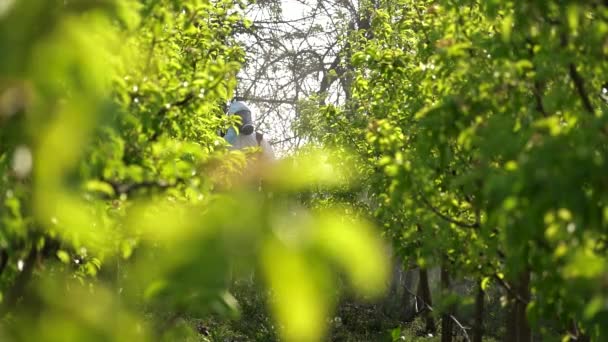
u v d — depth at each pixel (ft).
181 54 42.60
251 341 77.77
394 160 29.71
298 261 4.47
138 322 5.80
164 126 32.94
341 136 71.20
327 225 4.52
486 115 25.95
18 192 14.67
